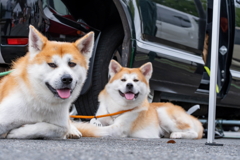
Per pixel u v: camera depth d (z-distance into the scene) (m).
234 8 5.80
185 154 2.21
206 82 5.79
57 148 2.21
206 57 6.10
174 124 5.31
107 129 4.65
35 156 1.78
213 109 3.26
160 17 4.60
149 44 4.46
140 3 4.37
